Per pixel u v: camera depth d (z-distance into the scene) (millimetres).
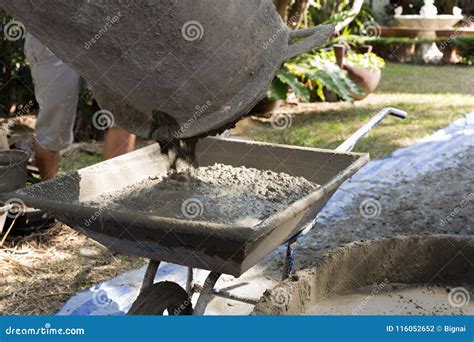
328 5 9164
